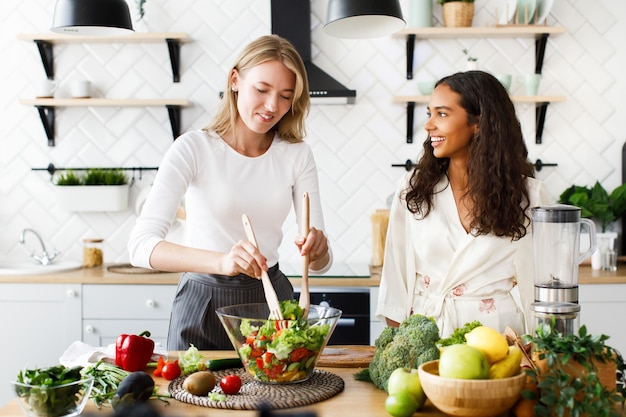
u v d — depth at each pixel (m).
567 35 3.76
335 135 3.79
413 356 1.51
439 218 2.11
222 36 3.79
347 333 3.24
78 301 3.32
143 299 3.30
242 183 2.04
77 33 3.08
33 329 3.34
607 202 3.60
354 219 3.81
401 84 3.78
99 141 3.85
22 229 3.89
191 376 1.51
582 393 1.34
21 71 3.85
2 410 1.45
